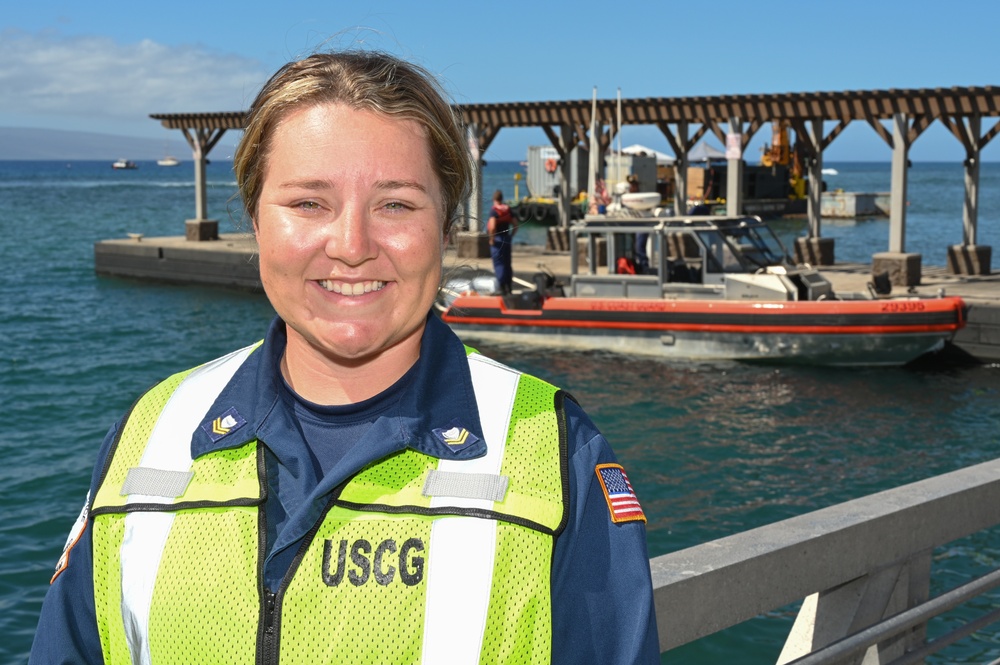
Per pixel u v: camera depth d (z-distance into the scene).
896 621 2.29
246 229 1.33
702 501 8.97
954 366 14.82
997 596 6.59
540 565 1.14
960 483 2.56
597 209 19.77
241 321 20.78
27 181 161.50
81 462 10.61
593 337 15.82
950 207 78.38
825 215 59.06
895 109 18.62
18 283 26.62
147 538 1.18
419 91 1.23
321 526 1.14
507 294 16.64
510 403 1.24
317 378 1.26
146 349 17.88
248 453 1.21
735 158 21.52
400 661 1.10
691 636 1.99
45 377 15.37
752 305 14.64
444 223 1.31
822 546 2.20
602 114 23.66
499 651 1.12
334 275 1.19
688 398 12.91
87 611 1.24
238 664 1.11
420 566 1.12
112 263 27.73
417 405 1.21
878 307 14.17
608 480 1.22
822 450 10.56
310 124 1.19
